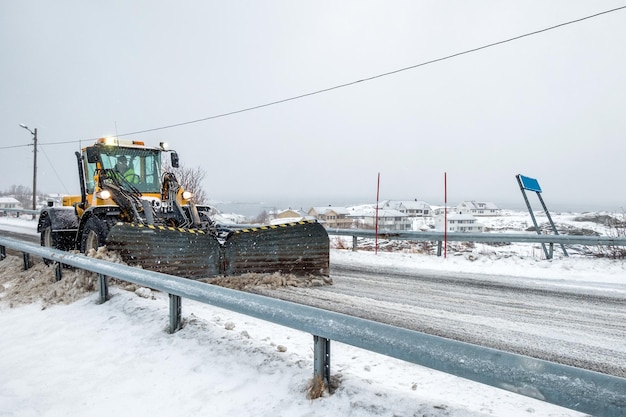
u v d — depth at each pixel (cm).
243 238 697
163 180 838
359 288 705
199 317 479
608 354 404
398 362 387
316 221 743
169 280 436
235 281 662
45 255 695
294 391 305
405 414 260
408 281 777
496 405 298
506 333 466
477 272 882
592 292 686
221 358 369
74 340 453
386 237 1149
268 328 477
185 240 654
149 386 342
